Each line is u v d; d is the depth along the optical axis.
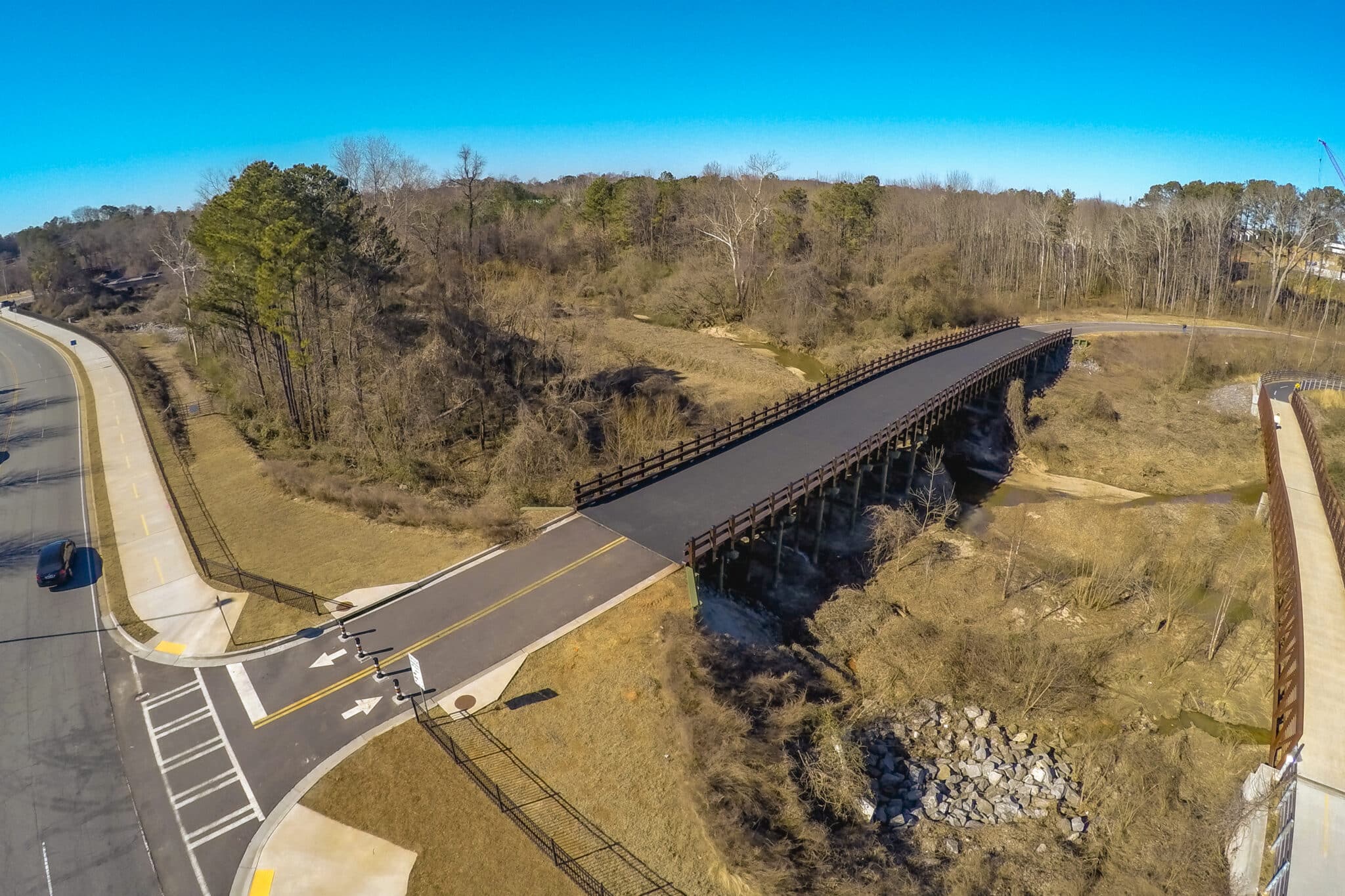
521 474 37.31
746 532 29.67
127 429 47.59
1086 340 72.88
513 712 21.83
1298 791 19.45
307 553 30.78
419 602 26.73
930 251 80.12
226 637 25.59
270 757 20.53
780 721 22.48
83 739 21.56
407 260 64.44
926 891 18.58
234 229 39.38
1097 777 22.86
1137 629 30.59
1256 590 33.50
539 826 18.59
